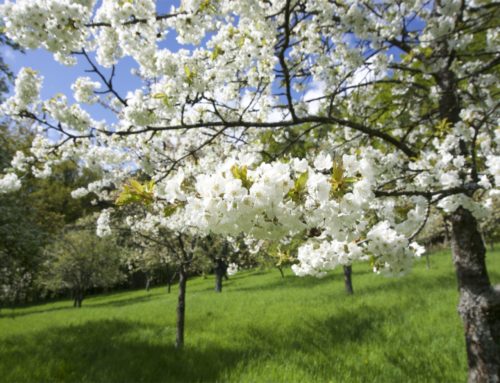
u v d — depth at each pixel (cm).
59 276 2495
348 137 510
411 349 592
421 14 445
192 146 544
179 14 294
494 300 354
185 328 918
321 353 609
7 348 836
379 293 1130
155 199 162
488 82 450
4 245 938
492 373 349
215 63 348
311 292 1373
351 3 382
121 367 604
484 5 376
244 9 318
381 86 548
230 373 545
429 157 309
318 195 134
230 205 129
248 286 2020
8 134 1002
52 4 252
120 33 289
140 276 4375
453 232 390
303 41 418
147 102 306
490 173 210
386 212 268
